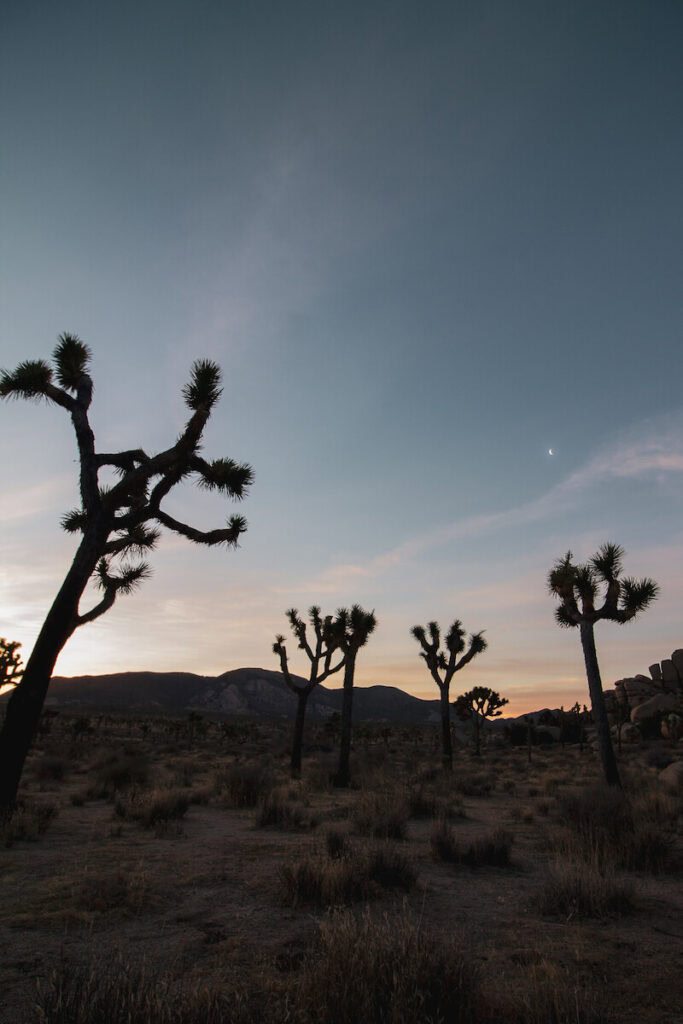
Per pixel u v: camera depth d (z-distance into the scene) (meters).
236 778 15.12
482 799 17.77
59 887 6.18
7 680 20.42
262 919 5.34
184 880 6.68
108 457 12.45
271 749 45.12
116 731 73.19
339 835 8.21
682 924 5.46
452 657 29.78
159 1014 2.91
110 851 8.24
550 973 4.05
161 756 35.53
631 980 4.09
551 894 5.99
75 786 18.28
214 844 9.06
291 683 26.20
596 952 4.64
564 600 19.56
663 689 67.75
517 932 5.14
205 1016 3.06
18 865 7.18
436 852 8.39
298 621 27.45
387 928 4.18
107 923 5.13
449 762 28.31
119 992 3.04
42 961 4.21
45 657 10.39
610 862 7.66
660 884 7.01
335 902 5.80
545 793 19.11
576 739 61.69
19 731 9.96
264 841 9.37
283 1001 3.47
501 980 4.01
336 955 3.61
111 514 11.58
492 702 51.22
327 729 68.69
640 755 38.34
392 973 3.48
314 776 20.70
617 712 49.31
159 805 11.20
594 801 10.24
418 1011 3.21
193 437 12.27
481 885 6.94
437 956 3.62
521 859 8.48
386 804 11.62
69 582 10.88
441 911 5.75
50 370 12.23
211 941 4.73
